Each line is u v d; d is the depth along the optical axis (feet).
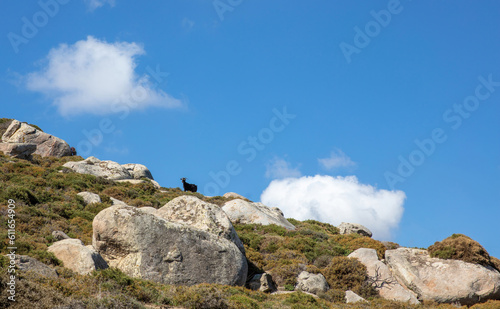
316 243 117.19
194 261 73.82
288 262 94.48
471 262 93.56
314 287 85.87
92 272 58.54
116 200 125.39
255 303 64.08
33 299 45.21
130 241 72.54
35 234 77.41
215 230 81.56
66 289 51.16
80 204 109.70
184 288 64.44
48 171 143.84
